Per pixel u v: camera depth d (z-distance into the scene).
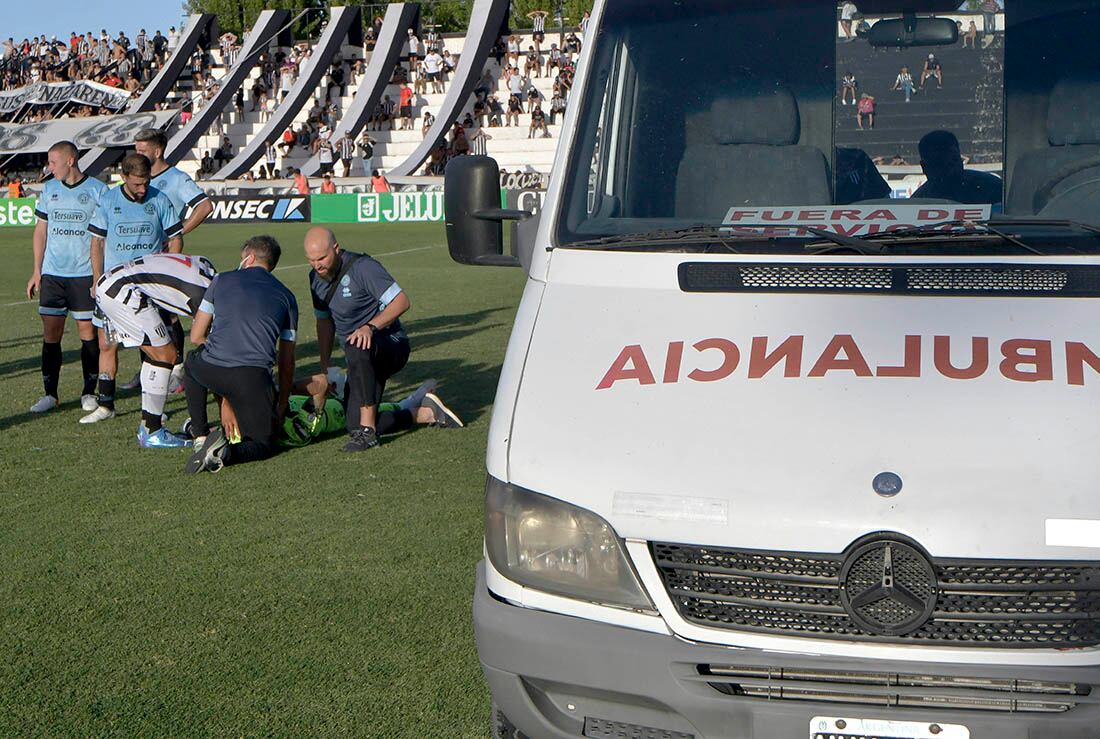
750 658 2.82
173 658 4.43
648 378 3.16
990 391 2.99
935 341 3.15
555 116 42.62
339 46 43.06
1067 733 2.76
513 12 58.94
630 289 3.49
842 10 4.02
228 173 42.00
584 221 3.87
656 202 3.92
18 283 19.31
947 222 3.68
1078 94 3.85
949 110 3.90
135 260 7.69
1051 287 3.29
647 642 2.87
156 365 7.57
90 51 53.12
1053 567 2.74
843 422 2.95
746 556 2.85
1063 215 3.73
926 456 2.86
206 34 49.84
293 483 6.77
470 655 4.44
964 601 2.78
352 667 4.34
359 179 38.22
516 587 3.02
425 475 6.91
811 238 3.62
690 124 4.02
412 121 43.84
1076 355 3.07
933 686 2.80
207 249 25.16
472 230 4.15
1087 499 2.76
